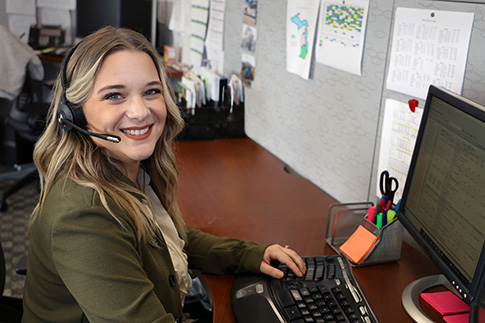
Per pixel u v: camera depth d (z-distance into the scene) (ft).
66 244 2.93
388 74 4.65
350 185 5.47
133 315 2.91
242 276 3.92
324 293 3.53
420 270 4.07
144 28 11.12
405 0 4.38
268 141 7.07
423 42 4.24
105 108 3.21
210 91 7.70
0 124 11.53
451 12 3.95
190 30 9.43
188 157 6.64
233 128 7.51
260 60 7.00
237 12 7.45
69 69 3.29
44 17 11.91
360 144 5.22
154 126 3.41
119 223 3.12
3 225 9.46
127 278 2.96
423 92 4.30
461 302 3.57
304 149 6.25
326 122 5.74
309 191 5.74
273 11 6.52
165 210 4.16
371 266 4.10
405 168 4.58
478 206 3.02
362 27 4.91
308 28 5.75
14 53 10.06
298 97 6.23
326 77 5.63
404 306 3.56
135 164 3.67
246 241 4.18
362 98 5.09
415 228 3.79
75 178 3.20
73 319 3.21
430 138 3.70
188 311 4.71
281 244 4.46
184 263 3.95
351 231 4.43
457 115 3.32
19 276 8.02
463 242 3.16
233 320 3.45
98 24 11.43
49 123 3.53
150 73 3.31
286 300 3.48
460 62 3.94
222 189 5.69
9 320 4.33
